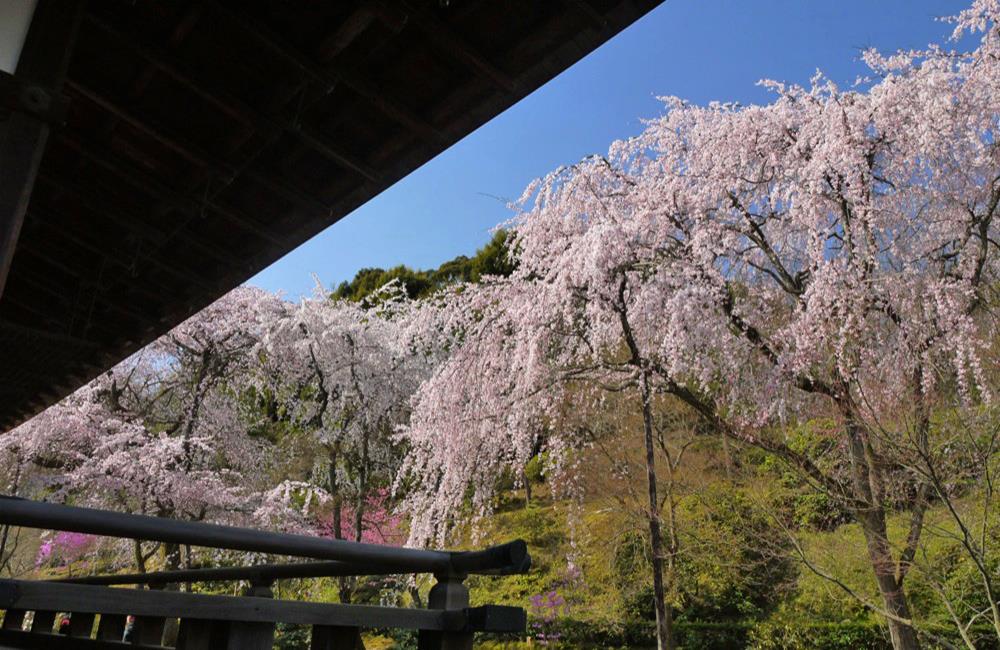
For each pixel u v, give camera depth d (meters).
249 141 2.84
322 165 3.00
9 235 1.55
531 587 10.95
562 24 2.20
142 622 2.18
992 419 4.97
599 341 6.85
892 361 5.55
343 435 10.07
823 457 6.72
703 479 7.74
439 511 7.45
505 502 13.75
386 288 12.16
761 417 6.02
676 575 8.79
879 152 6.11
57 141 3.01
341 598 9.80
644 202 6.71
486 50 2.34
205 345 10.67
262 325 10.23
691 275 6.11
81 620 2.60
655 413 8.23
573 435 7.85
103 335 4.48
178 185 3.15
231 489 9.73
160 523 1.16
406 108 2.56
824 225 6.00
